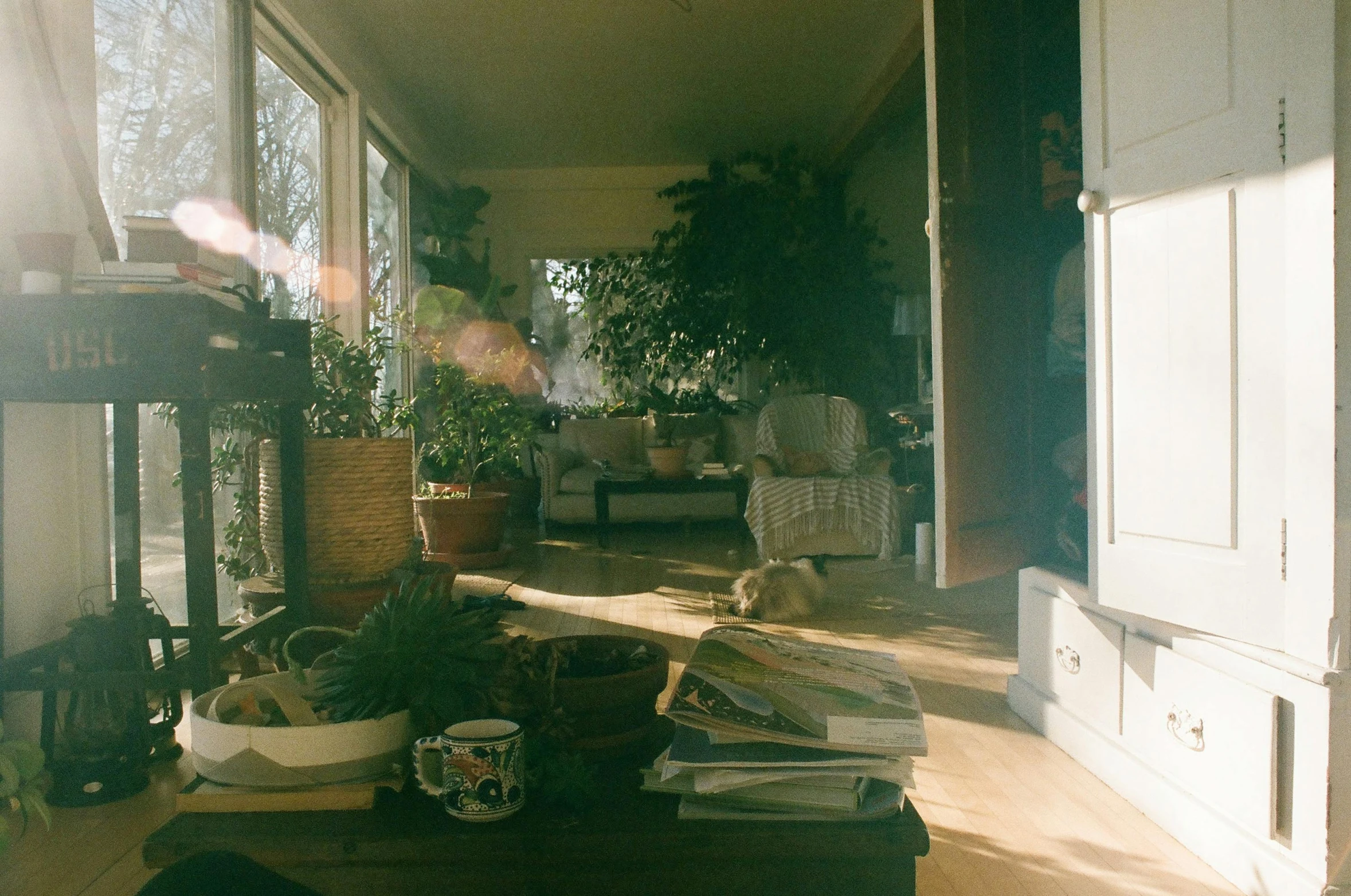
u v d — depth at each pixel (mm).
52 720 1921
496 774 1072
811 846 1034
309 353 2508
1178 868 1568
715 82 6082
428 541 4918
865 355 7289
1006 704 2480
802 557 5074
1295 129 1418
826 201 7461
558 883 1040
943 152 2172
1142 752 1827
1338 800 1345
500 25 5121
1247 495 1513
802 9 5043
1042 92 3078
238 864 589
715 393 7906
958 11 2236
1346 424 1354
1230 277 1541
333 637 2980
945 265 2156
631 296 7941
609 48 5488
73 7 2322
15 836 1736
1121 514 1809
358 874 1036
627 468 6574
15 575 2057
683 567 4988
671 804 1124
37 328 1803
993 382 2289
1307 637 1399
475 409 5332
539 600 4039
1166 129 1684
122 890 1522
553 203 7938
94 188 2273
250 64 3564
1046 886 1508
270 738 1118
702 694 1180
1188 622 1635
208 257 3266
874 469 5188
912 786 1069
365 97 5145
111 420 2549
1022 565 2375
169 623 2117
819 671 1288
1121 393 1804
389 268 6008
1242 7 1515
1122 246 1795
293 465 2541
